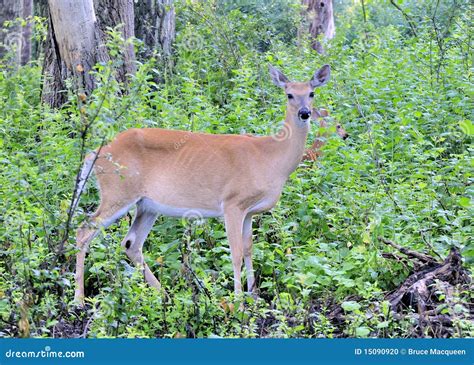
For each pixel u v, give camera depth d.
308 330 7.59
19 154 9.56
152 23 15.67
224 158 9.27
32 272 7.59
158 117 11.63
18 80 14.54
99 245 8.62
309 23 20.36
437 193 10.40
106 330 7.34
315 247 9.37
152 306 7.86
